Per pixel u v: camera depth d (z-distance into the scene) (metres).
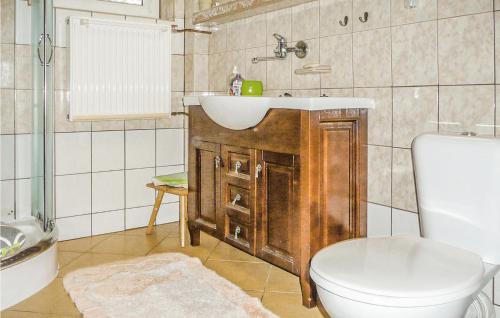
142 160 3.03
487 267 1.41
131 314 1.79
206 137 2.38
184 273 2.22
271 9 2.51
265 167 2.00
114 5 2.94
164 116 2.96
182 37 3.11
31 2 2.37
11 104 2.44
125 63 2.77
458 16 1.70
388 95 1.96
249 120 1.97
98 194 2.88
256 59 2.50
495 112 1.60
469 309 1.52
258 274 2.24
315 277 1.26
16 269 1.87
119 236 2.87
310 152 1.77
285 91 2.50
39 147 2.26
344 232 1.96
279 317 1.77
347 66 2.14
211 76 3.09
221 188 2.30
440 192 1.52
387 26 1.95
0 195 2.45
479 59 1.64
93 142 2.83
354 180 1.98
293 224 1.86
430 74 1.80
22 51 2.44
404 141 1.92
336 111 1.86
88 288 2.04
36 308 1.86
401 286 1.13
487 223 1.41
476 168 1.42
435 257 1.33
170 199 3.20
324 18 2.24
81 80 2.63
